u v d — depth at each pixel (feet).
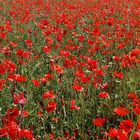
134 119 16.17
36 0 49.80
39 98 18.22
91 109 17.16
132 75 19.72
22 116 14.05
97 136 14.79
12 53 24.26
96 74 18.24
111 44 26.99
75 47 24.17
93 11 41.27
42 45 26.94
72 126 15.58
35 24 34.24
